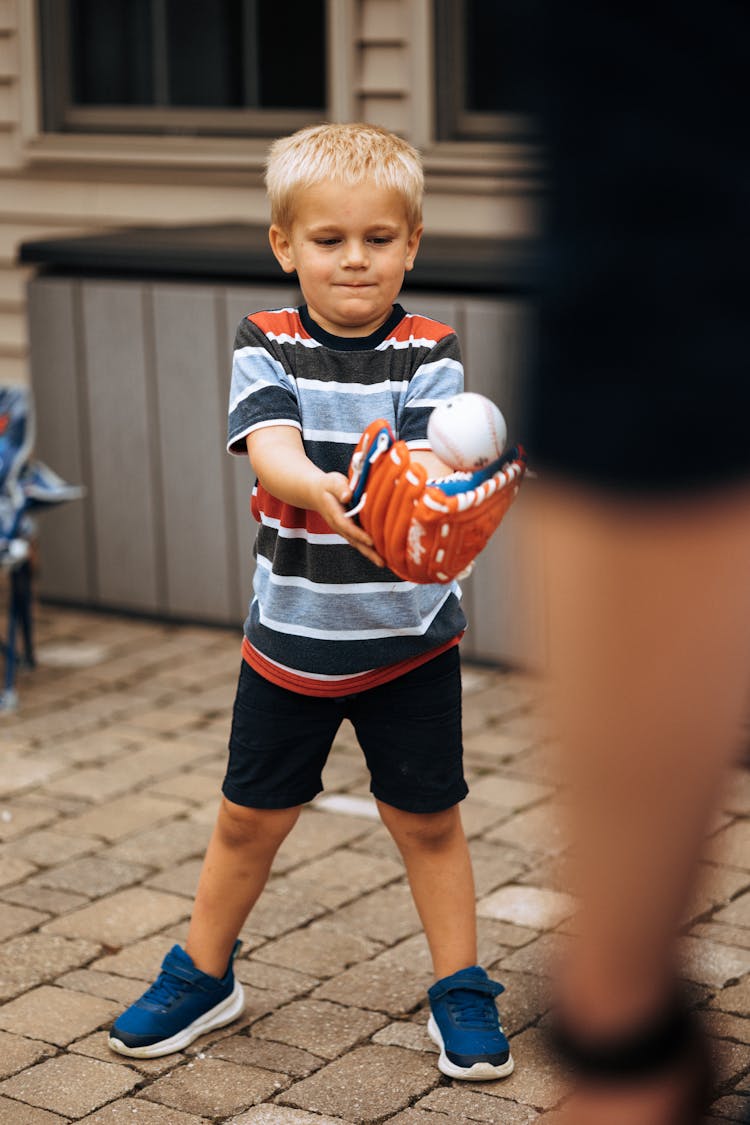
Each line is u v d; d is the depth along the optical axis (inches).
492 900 125.3
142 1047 101.0
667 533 17.9
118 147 244.2
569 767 19.3
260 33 235.3
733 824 135.9
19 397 189.6
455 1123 92.1
